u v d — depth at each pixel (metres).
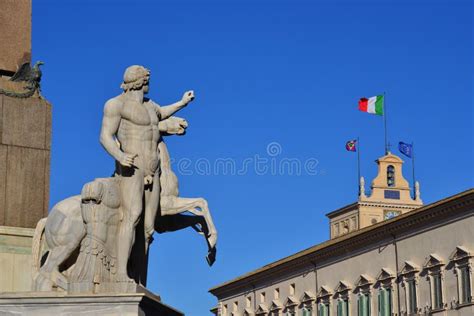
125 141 17.72
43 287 17.25
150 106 18.08
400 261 84.50
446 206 77.69
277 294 107.69
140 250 17.92
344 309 93.19
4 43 19.78
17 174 19.19
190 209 20.14
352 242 91.69
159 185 18.08
